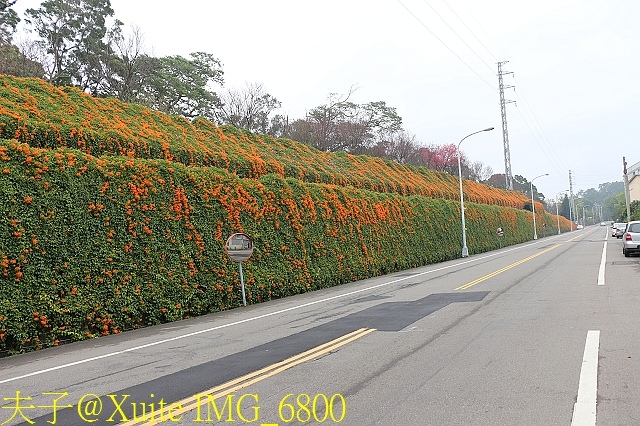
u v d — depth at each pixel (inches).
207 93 1692.9
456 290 634.2
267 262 725.9
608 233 2979.8
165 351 377.1
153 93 1557.6
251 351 349.4
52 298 455.2
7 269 426.3
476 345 328.8
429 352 316.2
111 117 796.6
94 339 474.6
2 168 436.1
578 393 227.5
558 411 206.7
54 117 646.5
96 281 492.4
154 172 576.1
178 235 589.3
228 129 1148.5
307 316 509.0
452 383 250.1
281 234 766.5
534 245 2025.1
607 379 246.1
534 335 350.3
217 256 637.3
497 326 388.5
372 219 1046.4
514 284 661.3
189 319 574.2
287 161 1123.3
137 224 543.2
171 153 780.6
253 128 1819.6
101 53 1476.4
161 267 560.1
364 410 218.2
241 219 692.1
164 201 579.8
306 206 836.0
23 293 434.0
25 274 438.0
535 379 250.7
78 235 482.9
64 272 467.2
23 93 679.7
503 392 233.1
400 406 220.5
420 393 237.0
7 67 1235.9
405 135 2642.7
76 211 484.1
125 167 543.5
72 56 1486.2
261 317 531.8
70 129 625.6
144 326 540.1
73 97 780.6
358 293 704.4
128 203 536.1
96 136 660.1
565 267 882.8
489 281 716.0
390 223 1123.3
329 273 861.8
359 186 1323.8
